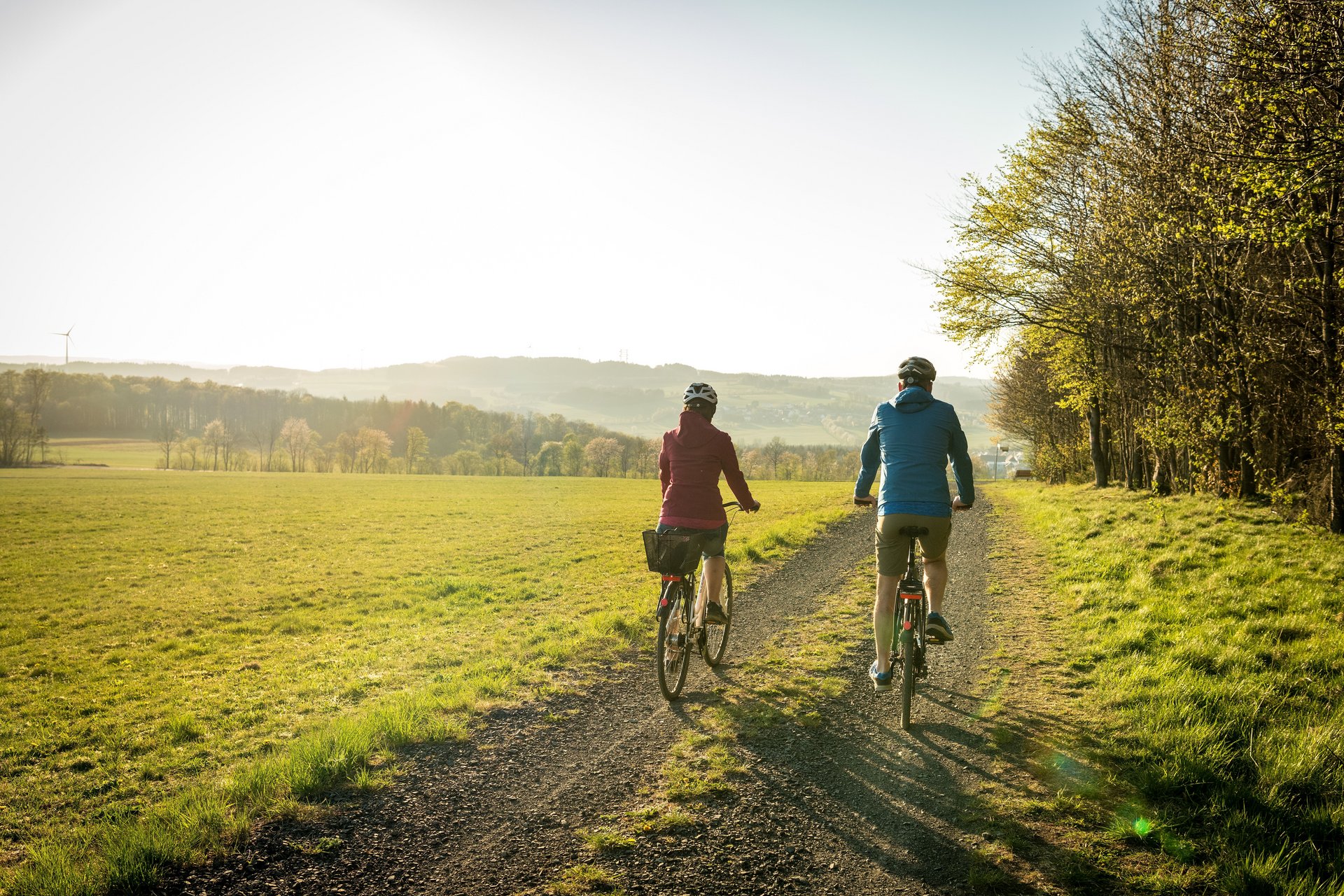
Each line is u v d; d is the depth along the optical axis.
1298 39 9.66
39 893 3.09
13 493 45.44
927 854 3.37
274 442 129.25
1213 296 16.17
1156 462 21.70
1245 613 7.12
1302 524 12.84
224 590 15.27
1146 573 9.34
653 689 6.05
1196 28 13.98
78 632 11.83
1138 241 17.95
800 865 3.30
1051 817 3.64
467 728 5.16
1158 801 3.72
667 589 5.66
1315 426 13.55
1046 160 21.70
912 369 5.18
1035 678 5.89
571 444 110.75
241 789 4.10
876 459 5.21
